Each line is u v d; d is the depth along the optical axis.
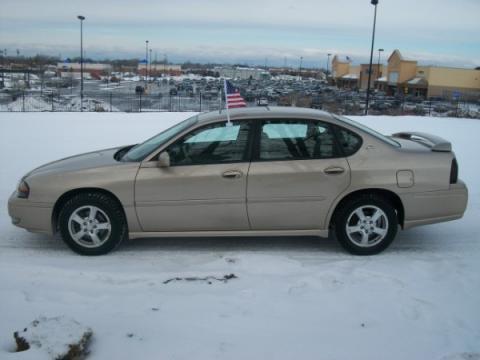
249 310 4.09
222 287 4.55
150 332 3.73
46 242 5.92
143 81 75.25
